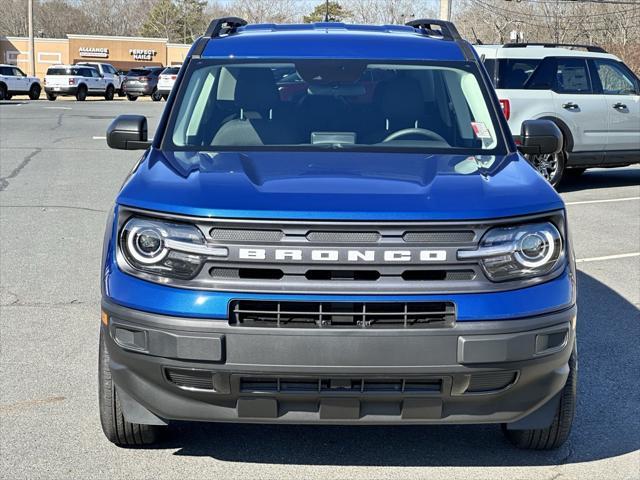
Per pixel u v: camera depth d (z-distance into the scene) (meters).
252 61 4.96
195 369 3.40
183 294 3.39
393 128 4.66
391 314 3.37
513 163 4.23
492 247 3.44
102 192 12.14
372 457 4.10
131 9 114.94
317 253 3.35
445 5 30.22
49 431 4.37
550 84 12.57
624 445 4.27
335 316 3.37
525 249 3.49
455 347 3.38
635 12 54.31
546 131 4.82
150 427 4.00
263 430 4.39
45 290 7.09
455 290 3.39
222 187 3.60
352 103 4.80
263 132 4.60
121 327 3.49
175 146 4.48
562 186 13.55
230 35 5.36
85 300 6.82
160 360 3.43
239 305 3.38
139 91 44.94
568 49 12.88
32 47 57.50
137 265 3.50
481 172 3.97
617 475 3.94
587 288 7.32
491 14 62.81
